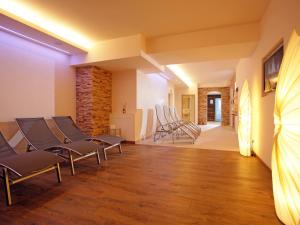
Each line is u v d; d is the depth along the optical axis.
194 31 3.99
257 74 3.72
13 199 2.07
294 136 1.42
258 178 2.64
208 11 3.22
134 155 4.04
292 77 1.45
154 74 7.19
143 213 1.77
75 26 3.76
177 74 7.68
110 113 5.85
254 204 1.92
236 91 7.47
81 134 4.18
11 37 3.54
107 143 4.01
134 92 5.66
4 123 3.43
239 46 3.85
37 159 2.28
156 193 2.19
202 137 6.50
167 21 3.57
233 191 2.22
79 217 1.71
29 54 3.88
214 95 15.15
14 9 3.05
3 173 1.98
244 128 3.89
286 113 1.49
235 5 3.03
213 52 4.27
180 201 1.99
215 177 2.69
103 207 1.89
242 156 3.87
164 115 6.79
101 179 2.65
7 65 3.48
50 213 1.79
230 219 1.66
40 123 3.57
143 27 3.83
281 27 2.42
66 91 4.88
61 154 3.29
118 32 4.05
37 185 2.45
